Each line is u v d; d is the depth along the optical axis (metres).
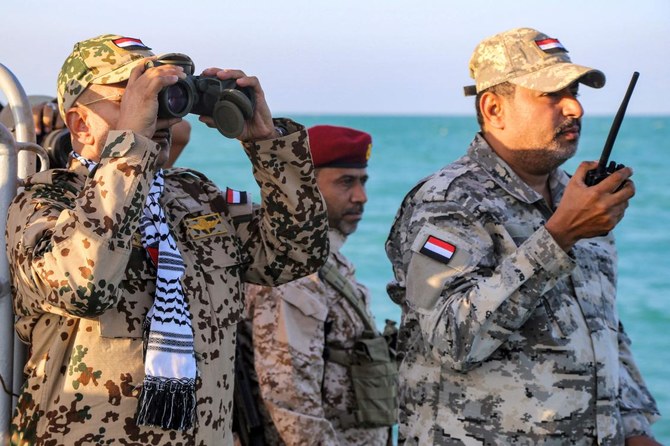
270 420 5.00
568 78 4.17
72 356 3.33
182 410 3.32
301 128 3.74
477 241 4.10
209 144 47.97
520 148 4.30
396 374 5.30
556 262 3.85
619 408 4.37
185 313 3.42
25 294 3.35
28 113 3.86
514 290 3.87
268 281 3.90
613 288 4.43
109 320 3.33
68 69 3.53
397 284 4.42
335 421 5.12
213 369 3.51
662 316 17.25
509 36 4.41
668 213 28.91
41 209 3.37
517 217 4.22
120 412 3.32
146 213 3.49
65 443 3.30
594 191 3.79
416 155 54.62
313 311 5.00
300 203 3.75
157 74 3.29
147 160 3.25
